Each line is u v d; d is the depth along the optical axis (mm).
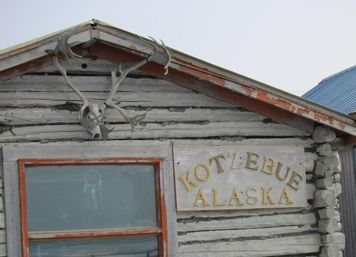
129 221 7270
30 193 7020
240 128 7656
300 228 7773
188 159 7445
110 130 7191
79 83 7195
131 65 7223
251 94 7410
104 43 7121
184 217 7422
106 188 7242
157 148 7379
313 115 7598
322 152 7855
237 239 7555
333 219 7773
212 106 7594
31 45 6785
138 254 7273
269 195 7648
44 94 7105
